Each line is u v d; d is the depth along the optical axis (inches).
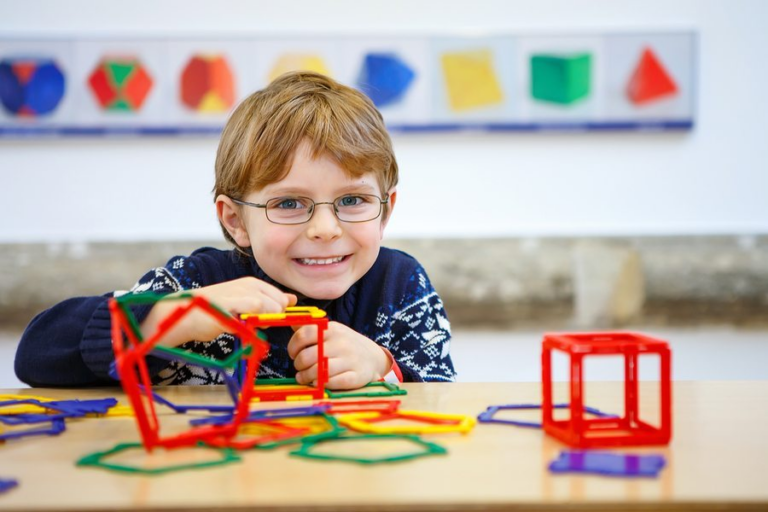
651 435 21.6
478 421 24.2
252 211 37.2
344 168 35.6
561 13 91.1
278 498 17.1
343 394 29.1
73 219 91.4
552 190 92.3
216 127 90.6
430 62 90.6
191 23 90.8
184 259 42.1
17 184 91.0
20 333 88.4
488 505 16.9
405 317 41.7
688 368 90.0
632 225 92.4
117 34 89.8
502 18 91.1
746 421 24.4
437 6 90.9
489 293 88.4
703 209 92.4
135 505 16.7
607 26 91.0
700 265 88.4
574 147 92.0
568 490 17.6
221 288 31.3
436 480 18.4
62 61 89.8
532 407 26.3
